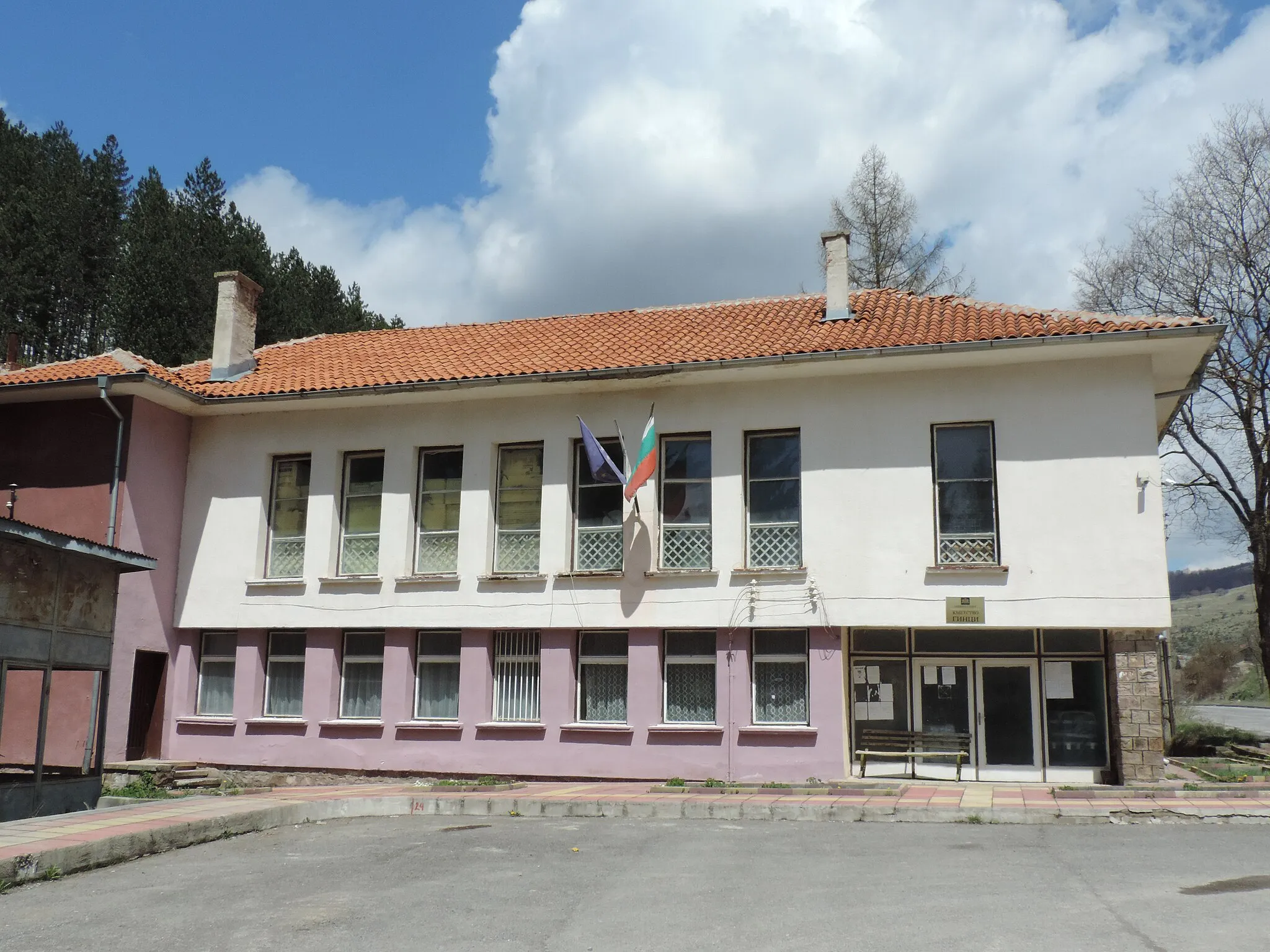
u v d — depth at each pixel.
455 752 19.31
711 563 18.77
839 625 17.86
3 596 13.93
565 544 19.39
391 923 8.63
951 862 10.79
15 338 24.66
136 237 41.19
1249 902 8.73
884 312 19.98
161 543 20.70
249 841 12.98
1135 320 17.31
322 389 20.16
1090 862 10.68
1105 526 17.11
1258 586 27.83
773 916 8.60
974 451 18.03
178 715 20.64
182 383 20.75
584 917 8.72
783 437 18.95
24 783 14.20
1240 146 28.42
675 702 18.70
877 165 37.78
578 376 18.88
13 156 50.25
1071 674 17.77
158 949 8.08
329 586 20.31
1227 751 25.33
